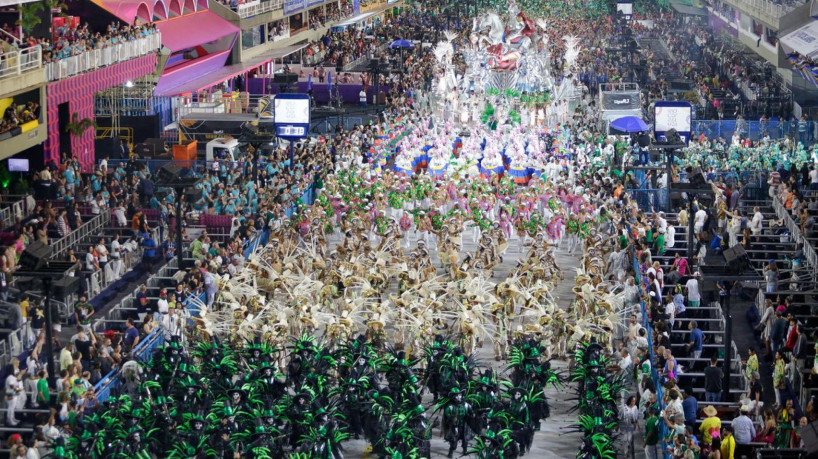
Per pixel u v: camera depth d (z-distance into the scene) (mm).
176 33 91375
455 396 38688
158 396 38156
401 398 39156
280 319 45312
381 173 71500
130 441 35344
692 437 35969
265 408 38219
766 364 48125
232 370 41438
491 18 99125
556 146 78688
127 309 49938
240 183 67438
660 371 42156
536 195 64938
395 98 101875
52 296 47469
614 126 86750
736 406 41406
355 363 40312
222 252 54688
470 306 46688
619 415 40219
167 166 54906
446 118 95188
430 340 44938
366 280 50531
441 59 102562
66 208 58781
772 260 55344
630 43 130000
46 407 39656
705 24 154000
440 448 40531
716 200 66062
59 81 66375
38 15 68812
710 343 48812
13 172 64438
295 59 125938
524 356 41312
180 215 55156
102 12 78250
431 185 66875
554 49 126875
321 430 35844
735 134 82938
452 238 58094
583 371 41562
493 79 97688
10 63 60031
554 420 43031
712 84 112125
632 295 49750
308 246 55781
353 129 87250
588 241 58000
